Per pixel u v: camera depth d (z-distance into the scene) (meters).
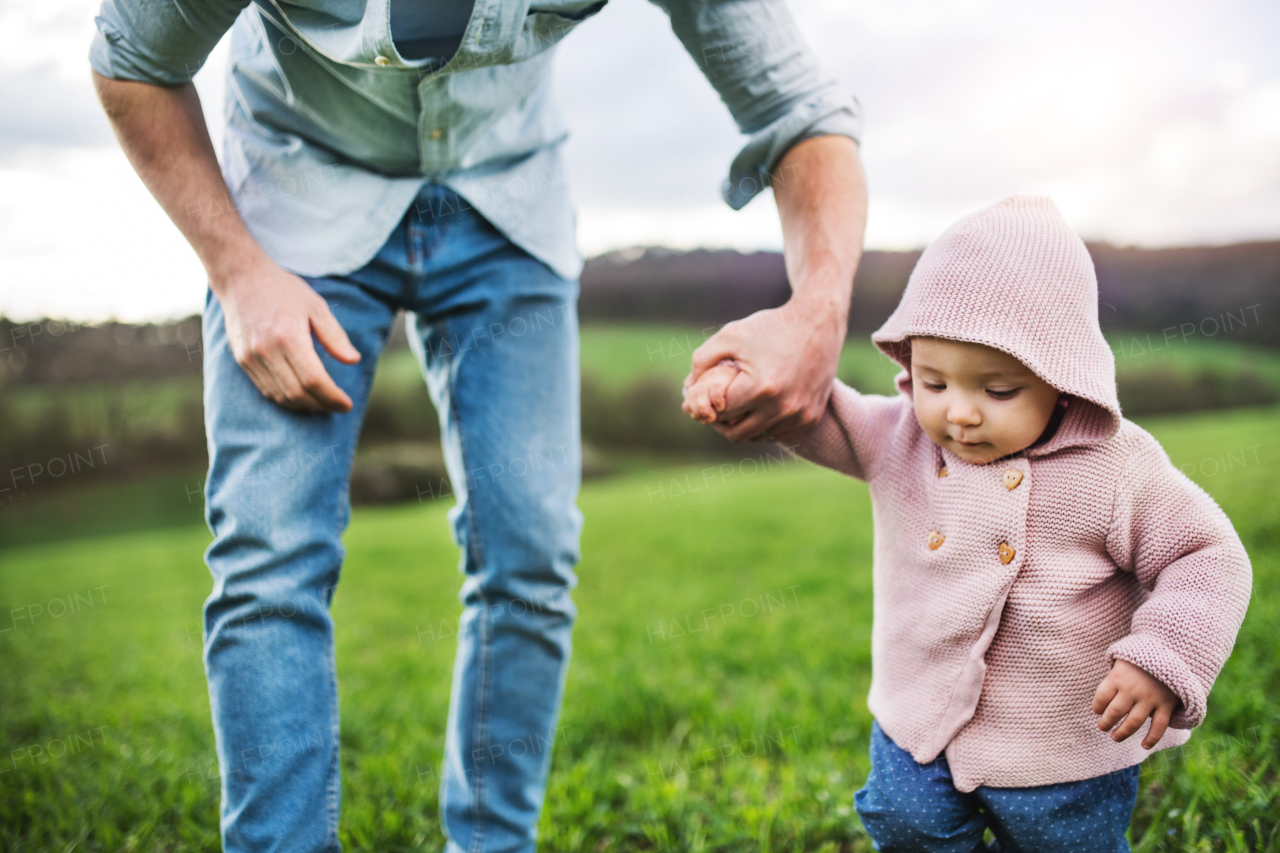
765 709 2.70
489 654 1.60
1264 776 1.94
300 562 1.37
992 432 1.28
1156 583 1.26
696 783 2.25
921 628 1.36
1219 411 17.31
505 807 1.60
